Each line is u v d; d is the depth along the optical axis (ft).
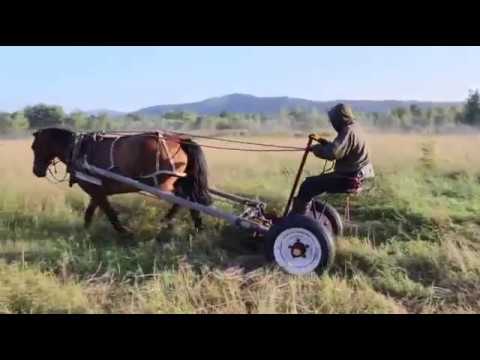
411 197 28.91
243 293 18.66
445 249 21.42
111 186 25.22
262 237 22.72
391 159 44.62
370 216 27.63
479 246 22.81
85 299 17.71
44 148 26.81
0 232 26.50
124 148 24.79
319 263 19.79
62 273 20.66
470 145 55.42
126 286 19.25
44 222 27.84
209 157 50.98
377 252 21.77
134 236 25.57
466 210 27.58
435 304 17.90
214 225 26.03
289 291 18.25
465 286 18.94
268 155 51.21
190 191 24.73
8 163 45.80
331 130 92.53
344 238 23.22
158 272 20.24
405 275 19.89
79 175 25.13
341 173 20.75
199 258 21.93
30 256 22.79
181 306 17.35
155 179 24.38
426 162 40.47
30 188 33.96
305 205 21.39
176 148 24.56
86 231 26.17
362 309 17.24
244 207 28.04
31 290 18.11
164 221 26.17
